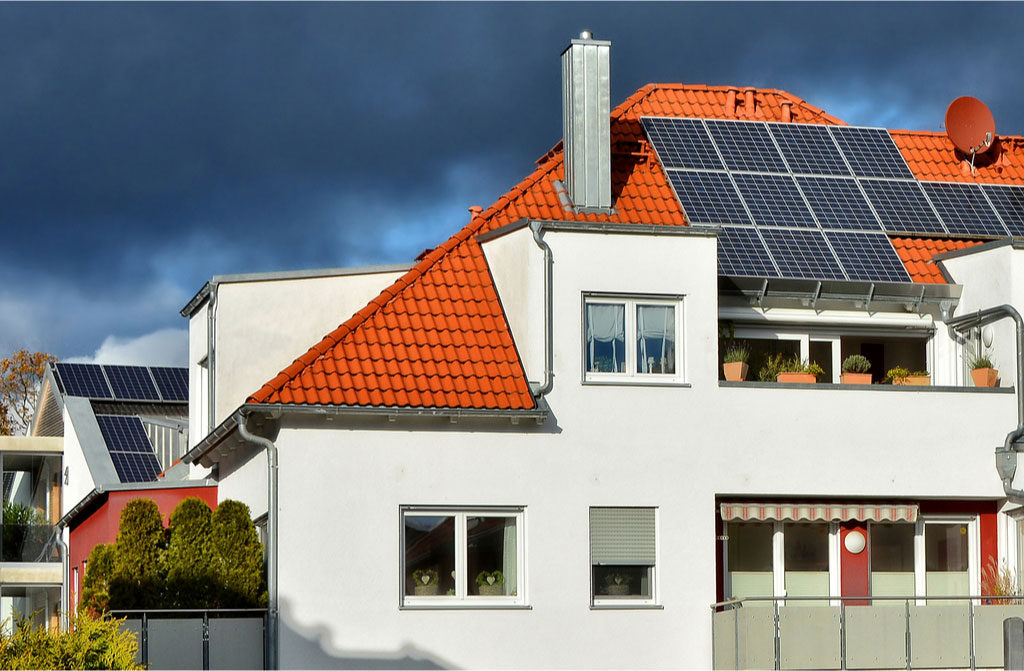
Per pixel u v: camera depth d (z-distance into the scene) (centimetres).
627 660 2352
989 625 2328
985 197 2922
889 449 2509
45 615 4259
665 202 2698
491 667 2292
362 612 2248
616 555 2386
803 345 2675
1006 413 2559
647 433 2412
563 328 2392
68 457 3912
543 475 2358
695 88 3139
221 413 2683
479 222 2609
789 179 2803
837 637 2291
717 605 2392
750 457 2452
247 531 2278
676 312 2459
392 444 2300
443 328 2430
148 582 2239
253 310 2727
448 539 2322
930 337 2720
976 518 2586
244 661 2205
